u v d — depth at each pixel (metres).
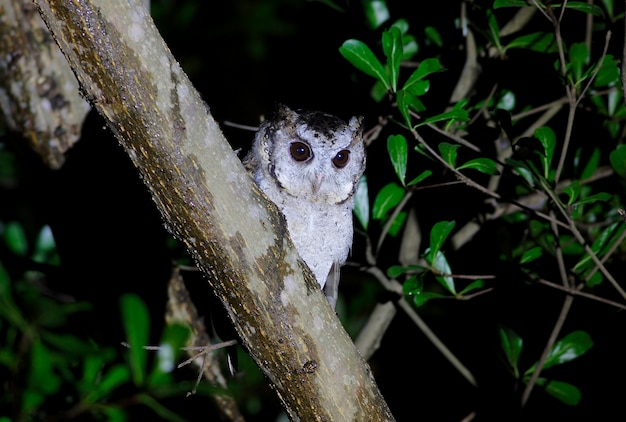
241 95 7.99
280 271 2.97
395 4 4.86
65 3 2.56
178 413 4.79
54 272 4.80
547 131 3.63
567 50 4.30
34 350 3.69
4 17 4.27
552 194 3.59
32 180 4.62
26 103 4.39
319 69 5.17
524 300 4.98
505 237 4.48
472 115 4.51
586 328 4.84
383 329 4.84
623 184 4.54
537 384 4.36
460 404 6.03
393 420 3.22
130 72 2.65
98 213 4.53
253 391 6.19
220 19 8.12
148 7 4.24
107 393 3.89
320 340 3.05
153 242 4.66
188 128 2.75
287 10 8.08
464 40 4.58
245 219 2.89
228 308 3.04
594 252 3.90
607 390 4.88
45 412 4.16
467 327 5.91
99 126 4.45
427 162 4.66
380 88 4.74
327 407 3.09
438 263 4.03
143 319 3.57
